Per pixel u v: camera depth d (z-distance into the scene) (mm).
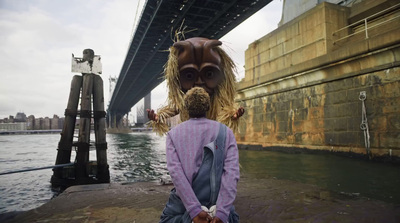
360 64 8125
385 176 5988
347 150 8508
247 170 7656
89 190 3990
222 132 1450
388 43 7090
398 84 7133
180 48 2426
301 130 10500
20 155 20859
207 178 1342
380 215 2732
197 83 2432
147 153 19875
